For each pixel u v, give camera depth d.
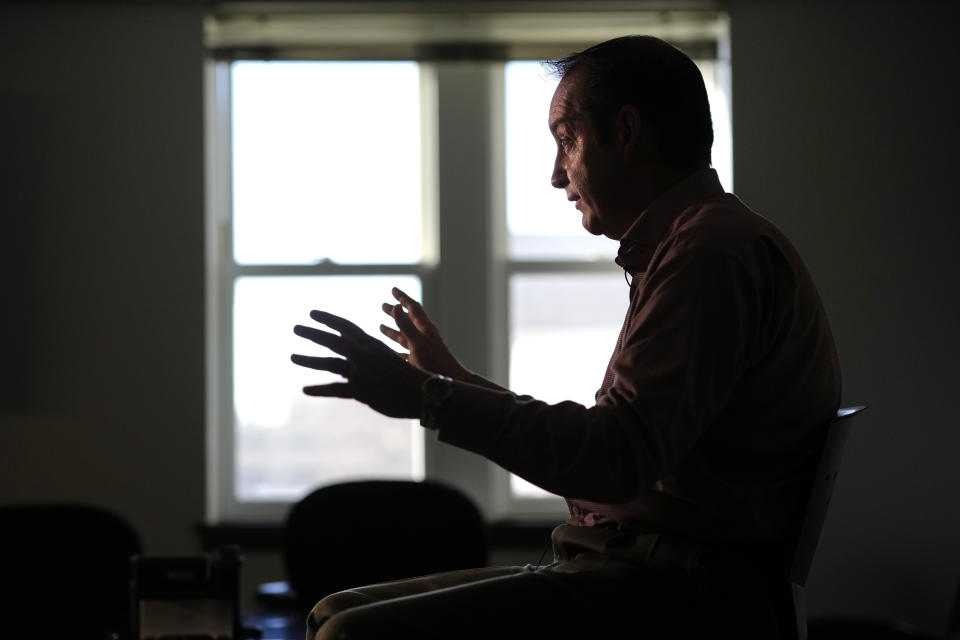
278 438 5.01
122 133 4.87
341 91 5.07
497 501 4.95
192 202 4.85
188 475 4.78
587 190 1.57
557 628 1.34
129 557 3.68
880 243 4.77
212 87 4.98
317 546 3.77
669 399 1.28
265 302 5.03
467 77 4.95
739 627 1.39
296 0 4.84
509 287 5.06
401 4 4.86
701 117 1.55
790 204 4.80
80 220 4.84
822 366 1.48
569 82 1.57
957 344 4.73
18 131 4.86
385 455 5.01
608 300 5.07
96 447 4.79
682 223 1.48
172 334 4.82
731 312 1.34
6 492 4.76
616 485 1.27
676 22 4.90
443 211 4.93
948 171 4.77
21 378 4.79
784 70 4.82
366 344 1.33
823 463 1.45
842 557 4.67
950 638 3.96
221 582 2.53
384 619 1.31
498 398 1.31
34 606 3.62
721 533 1.42
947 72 4.79
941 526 4.66
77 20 4.88
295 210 5.05
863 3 4.82
